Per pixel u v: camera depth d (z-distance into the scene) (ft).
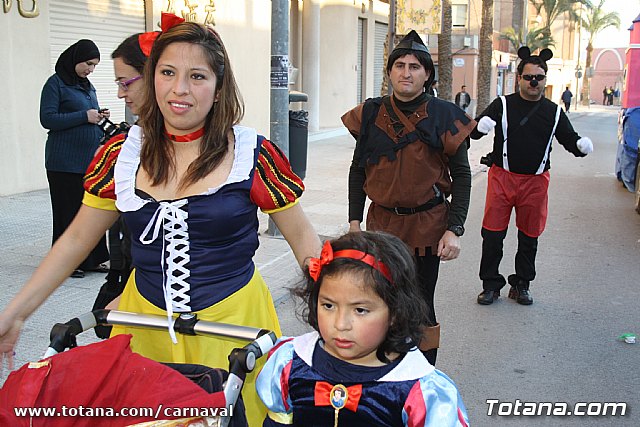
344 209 34.86
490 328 19.45
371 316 7.29
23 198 34.24
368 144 13.58
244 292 8.90
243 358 7.49
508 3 169.78
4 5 33.71
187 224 8.45
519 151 19.99
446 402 7.39
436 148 13.16
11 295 19.83
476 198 41.60
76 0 38.32
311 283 7.77
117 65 12.02
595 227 33.27
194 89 8.44
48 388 6.96
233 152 8.84
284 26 28.63
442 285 23.58
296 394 7.86
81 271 21.80
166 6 42.70
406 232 13.53
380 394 7.50
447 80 77.51
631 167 41.73
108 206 9.09
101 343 7.36
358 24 87.04
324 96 82.84
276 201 8.86
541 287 23.39
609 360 17.33
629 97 41.45
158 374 7.11
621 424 14.16
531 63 19.45
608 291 22.97
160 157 8.68
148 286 8.89
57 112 20.67
